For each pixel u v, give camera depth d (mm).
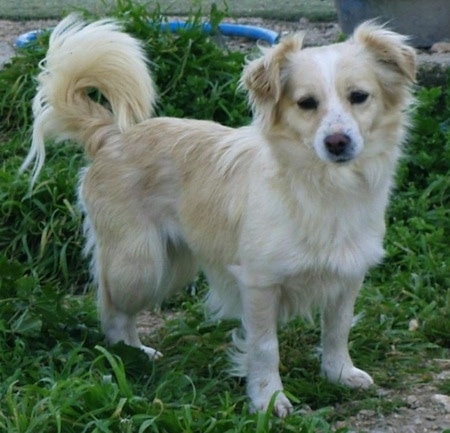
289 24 12602
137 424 4957
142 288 6180
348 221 5445
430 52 9961
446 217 7809
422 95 8688
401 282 7094
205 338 6488
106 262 6246
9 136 9086
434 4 9906
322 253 5441
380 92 5449
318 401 5703
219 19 9703
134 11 9359
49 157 8516
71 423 4930
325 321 5887
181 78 8984
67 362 5688
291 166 5375
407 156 8266
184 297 7320
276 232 5395
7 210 7832
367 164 5438
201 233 5887
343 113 5234
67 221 7777
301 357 6246
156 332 6848
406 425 5359
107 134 6289
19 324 6133
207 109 8797
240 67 9133
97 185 6227
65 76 6309
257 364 5621
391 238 7535
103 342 6359
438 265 7273
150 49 9000
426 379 5918
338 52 5438
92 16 9625
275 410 5480
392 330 6543
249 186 5566
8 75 9320
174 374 5715
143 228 6090
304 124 5301
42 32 9828
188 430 4895
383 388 5867
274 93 5332
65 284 7598
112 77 6266
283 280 5520
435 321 6566
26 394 5141
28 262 7648
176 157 6035
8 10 13492
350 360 5965
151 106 6461
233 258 5715
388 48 5480
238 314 6023
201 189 5863
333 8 13188
